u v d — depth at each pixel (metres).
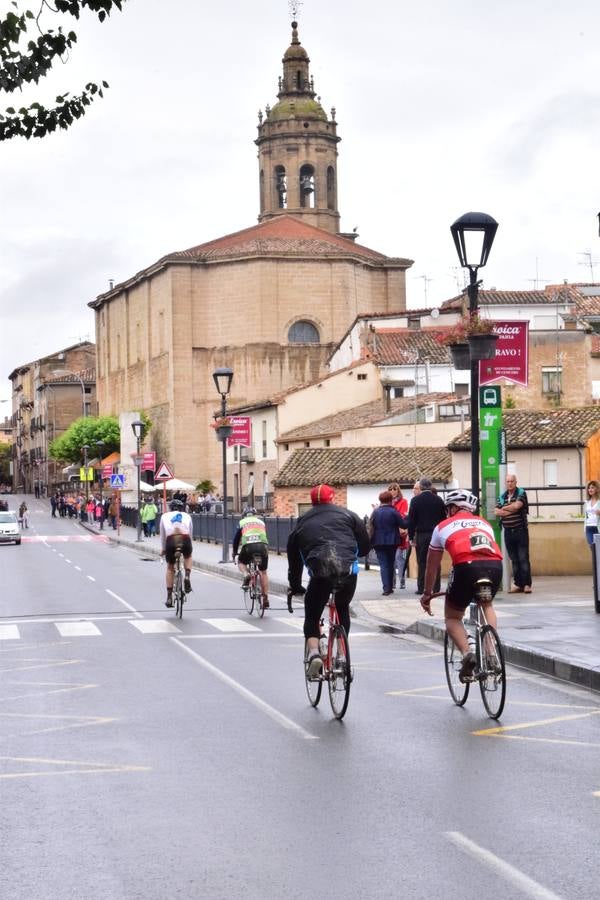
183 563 34.66
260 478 127.31
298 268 162.38
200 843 11.06
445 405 96.81
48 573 58.53
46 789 13.40
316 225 179.38
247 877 9.99
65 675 22.73
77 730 16.98
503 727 16.84
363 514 83.69
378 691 20.30
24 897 9.57
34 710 18.75
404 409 100.06
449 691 20.22
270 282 161.25
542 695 19.70
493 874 9.98
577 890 9.55
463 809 12.17
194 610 36.88
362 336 131.88
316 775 13.89
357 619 32.59
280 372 161.25
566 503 40.09
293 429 119.88
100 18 21.59
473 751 15.19
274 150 180.00
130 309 188.75
